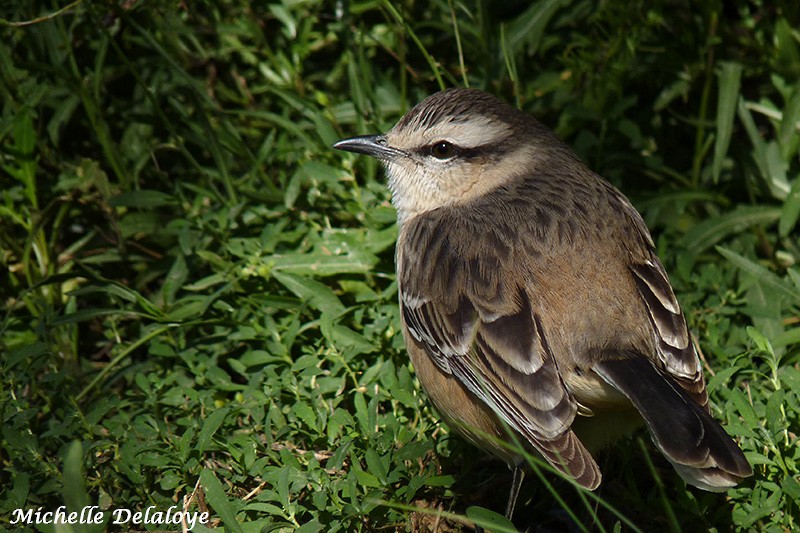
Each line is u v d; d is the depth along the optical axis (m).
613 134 13.37
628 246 9.50
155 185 13.22
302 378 10.34
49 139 13.16
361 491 9.08
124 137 13.31
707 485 7.84
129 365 11.30
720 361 10.65
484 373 8.95
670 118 13.87
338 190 12.02
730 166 13.42
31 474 9.30
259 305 11.30
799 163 13.13
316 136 13.20
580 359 8.75
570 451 8.32
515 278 9.17
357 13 13.32
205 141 12.51
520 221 9.58
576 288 9.01
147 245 12.80
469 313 9.23
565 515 10.00
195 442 9.75
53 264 12.49
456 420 9.58
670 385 8.35
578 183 10.10
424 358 9.73
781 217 11.92
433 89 13.78
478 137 10.38
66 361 11.60
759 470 9.09
